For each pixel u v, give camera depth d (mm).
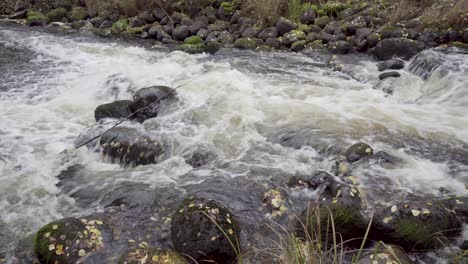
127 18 11375
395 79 7375
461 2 9000
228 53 9281
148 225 4188
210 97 6859
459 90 6797
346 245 3822
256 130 5980
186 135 5746
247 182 4836
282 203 4398
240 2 10789
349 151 5191
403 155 5266
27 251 3949
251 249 3844
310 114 6332
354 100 6871
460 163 5121
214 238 3590
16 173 5090
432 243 3732
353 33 9453
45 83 7801
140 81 7695
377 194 4531
